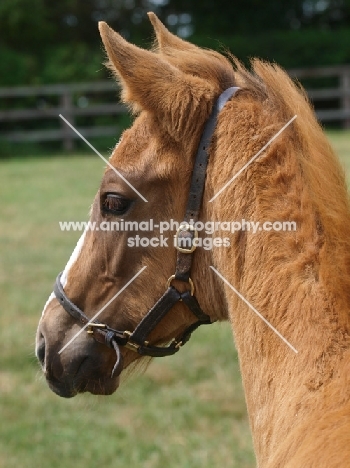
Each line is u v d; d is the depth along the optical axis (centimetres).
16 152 2003
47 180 1472
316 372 190
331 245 202
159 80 220
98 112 2075
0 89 2181
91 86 2083
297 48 2272
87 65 2308
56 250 947
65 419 498
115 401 525
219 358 593
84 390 259
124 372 268
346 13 2556
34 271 847
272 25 2575
